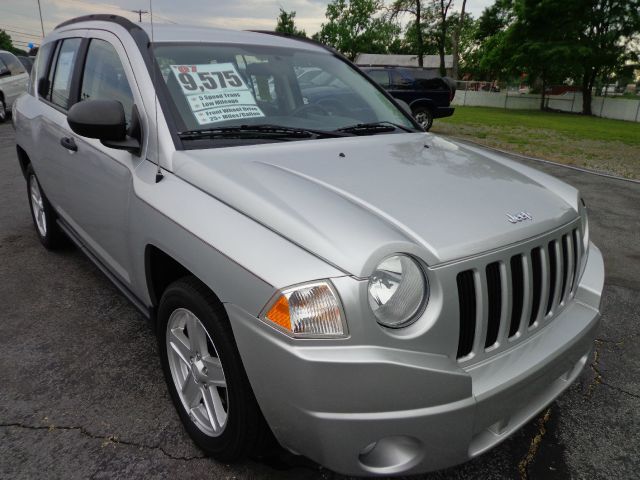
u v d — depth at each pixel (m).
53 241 4.16
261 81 2.78
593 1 31.61
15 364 2.74
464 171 2.37
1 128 11.35
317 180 2.02
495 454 2.25
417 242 1.66
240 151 2.26
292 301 1.54
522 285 1.89
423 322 1.61
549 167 9.40
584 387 2.75
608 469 2.18
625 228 5.70
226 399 1.93
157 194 2.12
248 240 1.71
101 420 2.33
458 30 42.09
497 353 1.83
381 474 1.66
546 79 35.94
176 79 2.47
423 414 1.58
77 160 2.92
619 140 15.27
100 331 3.10
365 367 1.50
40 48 4.18
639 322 3.51
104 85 2.79
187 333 2.14
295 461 2.04
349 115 3.04
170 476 2.03
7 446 2.15
